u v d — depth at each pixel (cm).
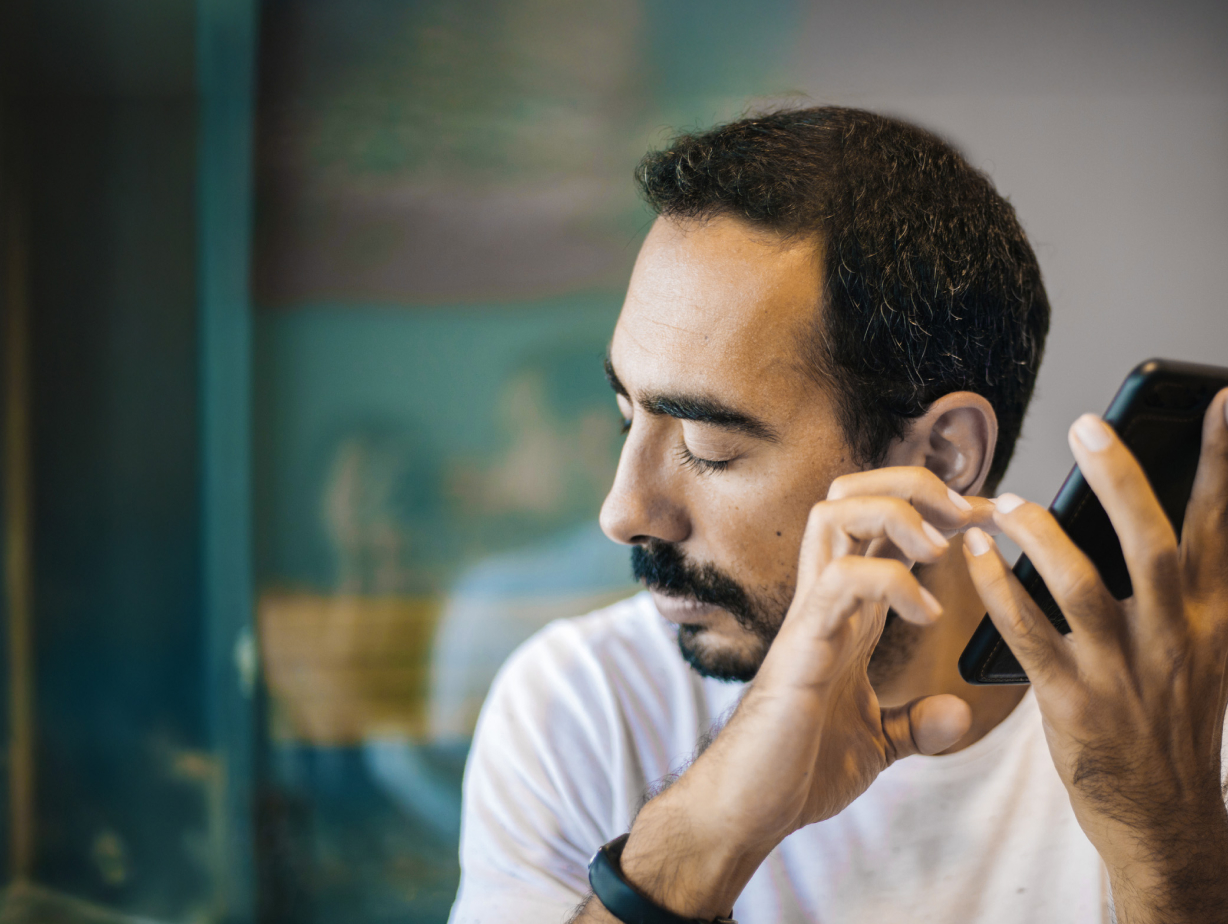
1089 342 201
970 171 85
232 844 235
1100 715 58
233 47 225
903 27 203
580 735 93
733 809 59
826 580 55
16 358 239
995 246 82
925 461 78
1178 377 53
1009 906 82
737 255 71
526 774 93
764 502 73
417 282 227
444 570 231
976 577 59
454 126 223
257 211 229
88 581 243
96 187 237
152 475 240
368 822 234
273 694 234
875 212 74
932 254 76
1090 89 199
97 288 239
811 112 82
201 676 240
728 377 71
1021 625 58
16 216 238
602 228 222
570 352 226
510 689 99
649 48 213
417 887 233
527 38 218
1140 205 200
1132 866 62
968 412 76
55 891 245
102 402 240
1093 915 81
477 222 225
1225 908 61
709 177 74
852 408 73
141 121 234
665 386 72
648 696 93
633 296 75
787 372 71
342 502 232
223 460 233
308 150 226
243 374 231
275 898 235
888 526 56
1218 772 61
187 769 242
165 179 235
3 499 239
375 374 229
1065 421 202
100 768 244
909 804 83
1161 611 55
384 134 223
